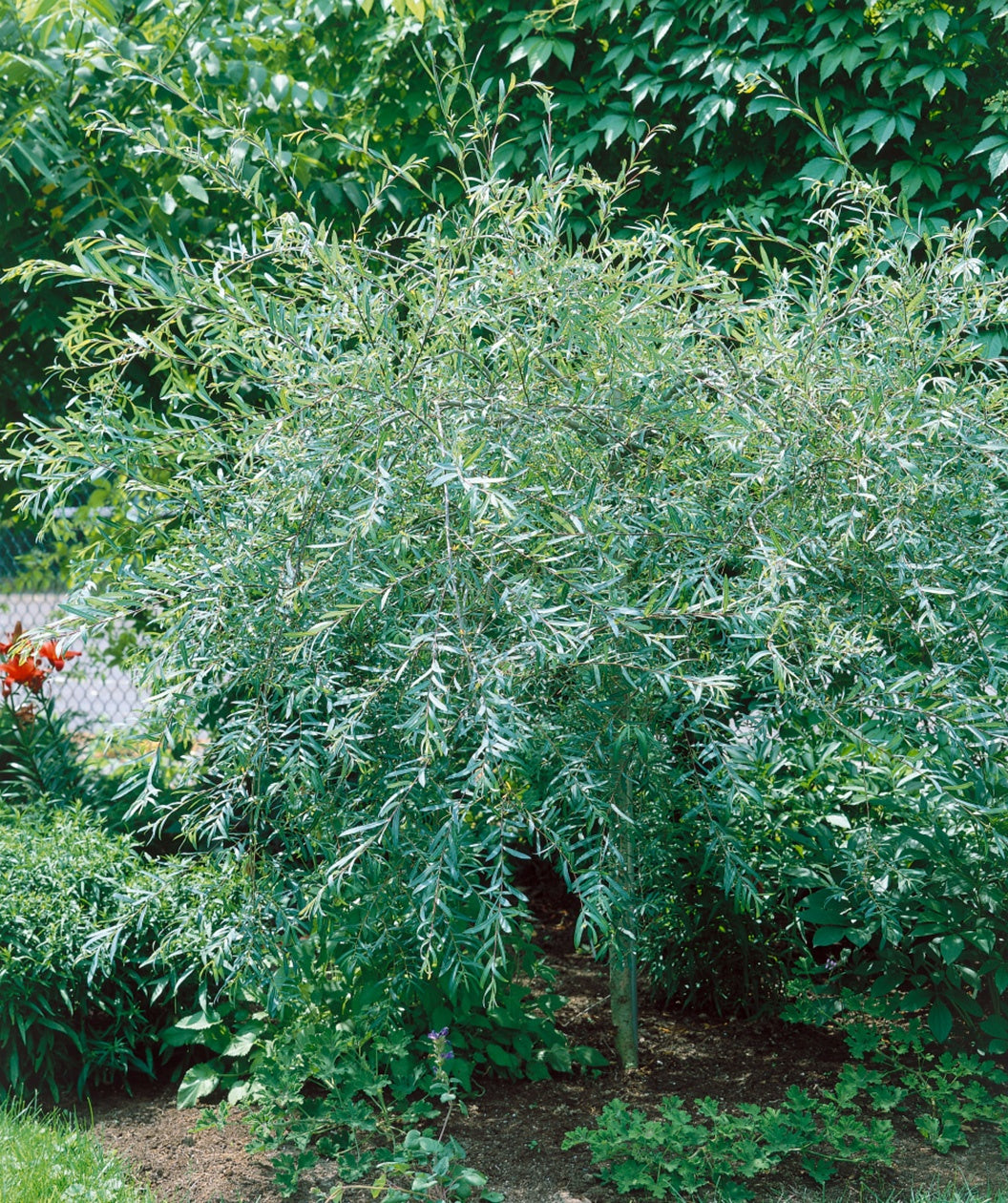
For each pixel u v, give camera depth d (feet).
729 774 7.49
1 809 12.47
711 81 12.76
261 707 7.80
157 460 8.42
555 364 8.45
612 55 12.74
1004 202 12.05
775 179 12.84
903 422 7.84
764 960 10.83
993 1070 8.97
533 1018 10.35
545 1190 8.02
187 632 7.82
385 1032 9.37
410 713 7.61
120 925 8.43
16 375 14.33
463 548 7.22
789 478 7.92
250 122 13.67
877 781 9.71
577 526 6.73
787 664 7.58
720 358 8.67
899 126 11.87
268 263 11.78
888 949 9.47
